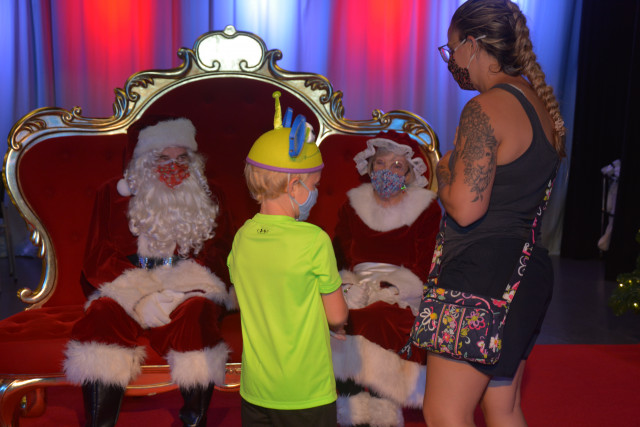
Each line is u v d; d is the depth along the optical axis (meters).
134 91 3.26
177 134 2.78
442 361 1.75
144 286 2.62
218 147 3.33
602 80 7.57
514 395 1.84
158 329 2.48
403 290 2.74
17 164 3.07
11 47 6.94
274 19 7.43
